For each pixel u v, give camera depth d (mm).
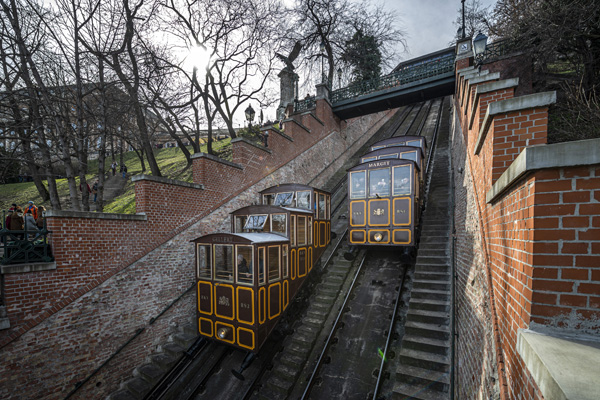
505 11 9898
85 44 8617
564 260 1870
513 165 2344
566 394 1188
